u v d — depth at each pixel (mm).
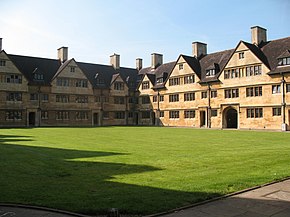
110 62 60656
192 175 9703
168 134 28828
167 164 11789
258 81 38875
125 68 61250
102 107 54312
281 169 10555
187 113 48125
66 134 28547
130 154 14695
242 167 10977
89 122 52812
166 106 51688
